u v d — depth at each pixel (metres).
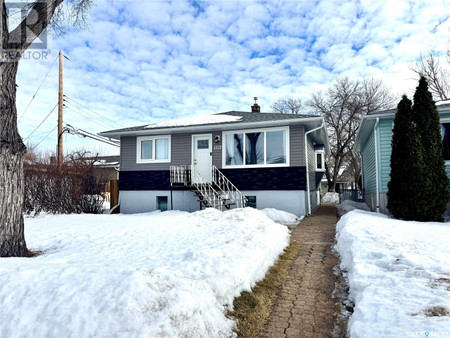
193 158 13.81
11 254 4.91
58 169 13.19
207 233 7.21
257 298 4.00
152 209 14.33
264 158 12.76
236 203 12.62
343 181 45.22
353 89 33.62
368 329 2.75
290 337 3.21
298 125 12.34
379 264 4.59
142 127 14.91
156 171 14.38
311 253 6.47
